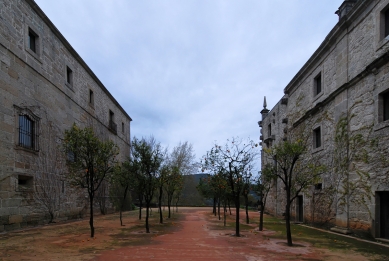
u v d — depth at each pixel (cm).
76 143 860
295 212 1513
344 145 1060
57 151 1299
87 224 1238
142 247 689
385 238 850
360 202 953
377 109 888
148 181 1076
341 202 1061
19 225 994
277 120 1948
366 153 934
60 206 1309
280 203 1803
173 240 809
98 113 1981
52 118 1283
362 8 979
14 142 981
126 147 2812
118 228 1105
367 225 905
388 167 829
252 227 1219
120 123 2584
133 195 2956
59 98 1366
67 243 733
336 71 1155
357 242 824
